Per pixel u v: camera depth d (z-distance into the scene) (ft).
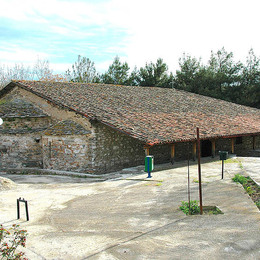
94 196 31.60
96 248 17.97
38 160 51.44
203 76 118.42
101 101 55.67
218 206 24.43
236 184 31.99
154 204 26.73
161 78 129.39
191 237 18.60
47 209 27.32
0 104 56.75
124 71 144.56
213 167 45.29
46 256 17.26
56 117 51.72
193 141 50.55
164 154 56.34
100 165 46.26
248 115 74.59
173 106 66.08
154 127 48.65
